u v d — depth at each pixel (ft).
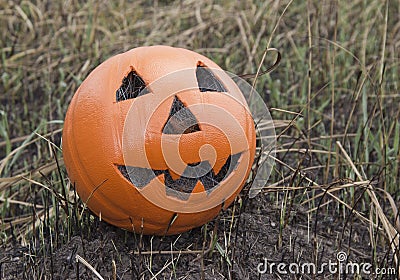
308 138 5.24
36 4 7.20
